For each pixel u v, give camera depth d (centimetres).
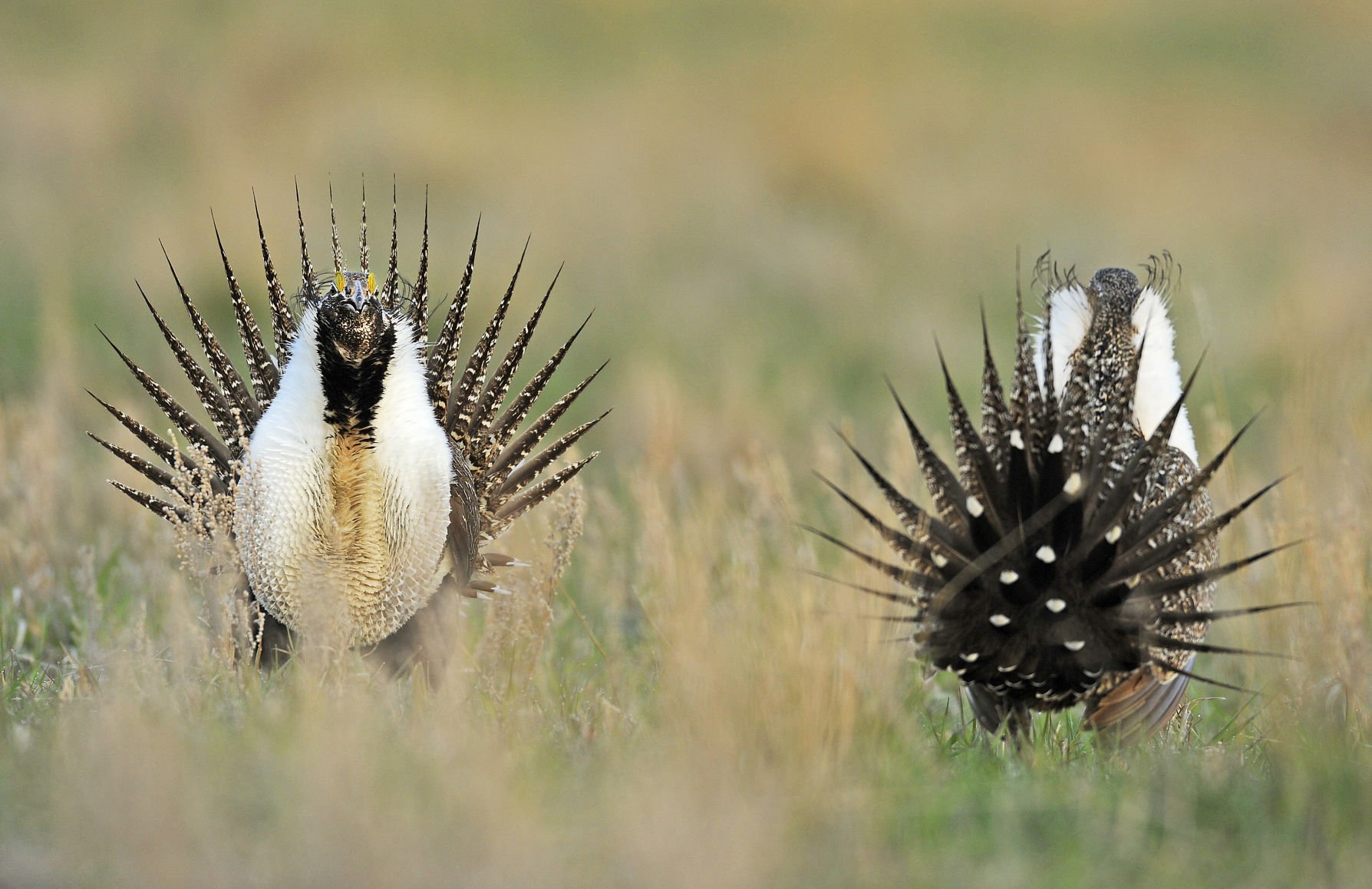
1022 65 5784
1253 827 1080
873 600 1420
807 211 4119
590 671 1688
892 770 1173
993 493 1268
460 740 1163
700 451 2527
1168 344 1478
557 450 1617
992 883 977
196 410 2578
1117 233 4147
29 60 4831
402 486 1454
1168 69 5828
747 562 1666
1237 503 1773
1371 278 3469
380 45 5181
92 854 964
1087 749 1411
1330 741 1237
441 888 955
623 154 4272
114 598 1816
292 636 1489
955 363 3188
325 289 1536
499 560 1622
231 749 1133
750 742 1179
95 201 3759
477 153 4150
